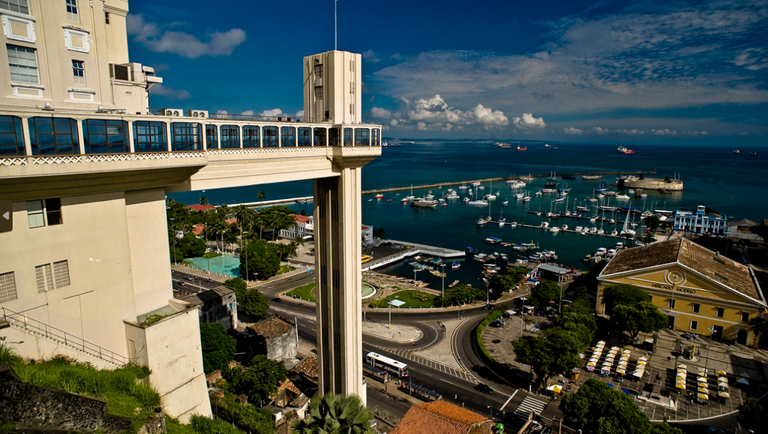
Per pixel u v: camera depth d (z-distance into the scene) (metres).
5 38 33.69
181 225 197.38
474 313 127.94
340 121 64.88
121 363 40.66
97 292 38.94
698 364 93.50
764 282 150.25
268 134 53.84
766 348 100.38
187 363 44.03
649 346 100.69
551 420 74.31
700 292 106.56
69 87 38.16
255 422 57.12
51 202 35.34
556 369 82.56
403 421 53.44
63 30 37.31
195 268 162.12
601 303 119.56
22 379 30.67
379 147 67.75
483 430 54.09
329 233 67.88
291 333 98.06
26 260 33.91
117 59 46.44
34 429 28.44
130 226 41.34
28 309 34.31
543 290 127.25
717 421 73.94
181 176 43.03
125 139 37.22
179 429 41.22
